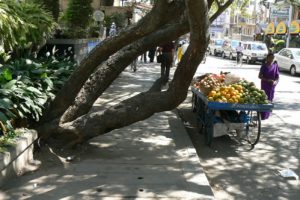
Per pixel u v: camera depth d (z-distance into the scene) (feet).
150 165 21.44
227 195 20.02
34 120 23.43
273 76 36.27
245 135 31.04
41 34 33.40
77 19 55.98
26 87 22.62
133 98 23.13
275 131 33.12
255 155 26.61
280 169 23.99
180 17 23.52
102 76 24.79
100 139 26.03
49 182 18.70
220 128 27.66
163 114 34.19
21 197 17.01
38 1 44.55
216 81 29.58
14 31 27.58
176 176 19.88
